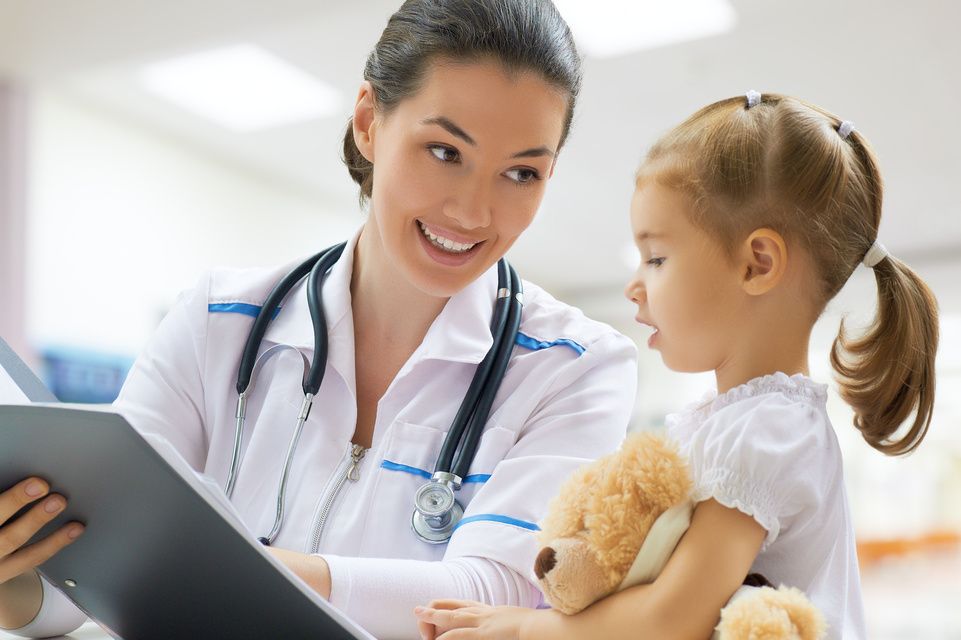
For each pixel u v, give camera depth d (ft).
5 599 3.08
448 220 3.36
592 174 18.92
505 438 3.53
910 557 26.73
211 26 12.42
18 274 14.30
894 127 15.84
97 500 2.23
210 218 18.57
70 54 13.52
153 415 3.79
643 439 2.52
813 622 2.24
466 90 3.20
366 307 3.87
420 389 3.71
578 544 2.46
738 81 14.51
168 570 2.31
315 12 11.91
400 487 3.49
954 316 24.91
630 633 2.36
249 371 3.80
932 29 12.55
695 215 2.79
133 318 16.79
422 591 2.96
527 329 3.89
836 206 2.86
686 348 2.84
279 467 3.67
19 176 14.38
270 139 18.02
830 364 3.22
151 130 17.42
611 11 12.73
